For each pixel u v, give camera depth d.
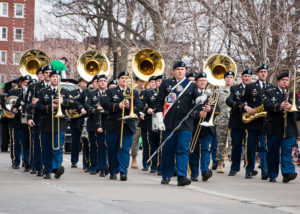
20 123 19.19
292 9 29.44
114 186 13.85
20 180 15.45
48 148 16.05
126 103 15.66
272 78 27.36
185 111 14.30
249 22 27.94
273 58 27.84
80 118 20.34
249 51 27.67
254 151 17.78
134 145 21.52
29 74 20.17
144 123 20.11
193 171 16.14
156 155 19.42
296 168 21.95
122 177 15.80
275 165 16.64
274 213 10.01
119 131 15.87
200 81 17.05
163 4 34.53
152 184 14.71
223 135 19.78
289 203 11.38
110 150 16.06
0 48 104.19
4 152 30.30
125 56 48.81
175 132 14.33
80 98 18.89
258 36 27.31
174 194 12.38
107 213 9.45
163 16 34.06
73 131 21.19
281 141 16.44
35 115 16.98
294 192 13.70
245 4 28.36
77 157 21.47
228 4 29.14
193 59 30.72
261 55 27.20
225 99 19.91
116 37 48.25
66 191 12.48
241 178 17.70
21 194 11.79
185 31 31.73
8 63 101.31
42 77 17.61
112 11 46.62
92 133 18.52
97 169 18.56
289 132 16.25
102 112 18.22
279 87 16.58
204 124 14.72
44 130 15.95
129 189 13.14
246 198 12.11
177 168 14.23
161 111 14.48
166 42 33.22
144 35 41.84
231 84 20.08
